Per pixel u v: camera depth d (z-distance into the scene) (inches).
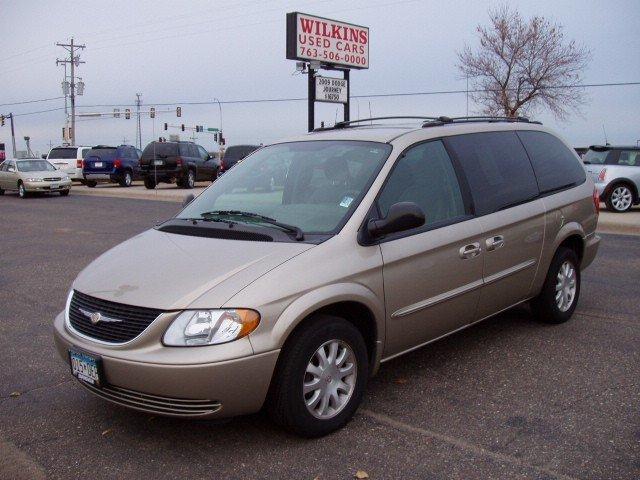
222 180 211.9
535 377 193.9
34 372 205.8
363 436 158.2
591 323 247.8
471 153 207.0
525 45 1603.1
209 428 163.6
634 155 677.3
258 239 165.3
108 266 167.8
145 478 141.3
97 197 1018.1
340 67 1029.8
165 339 141.9
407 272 173.8
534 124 247.9
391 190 178.1
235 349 140.3
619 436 156.0
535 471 140.6
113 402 150.0
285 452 150.8
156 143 1151.0
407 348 182.2
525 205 217.9
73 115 2343.8
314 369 154.5
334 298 154.6
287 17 954.7
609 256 396.2
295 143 209.3
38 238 514.3
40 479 141.5
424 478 138.7
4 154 2154.3
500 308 214.8
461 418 167.3
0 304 293.9
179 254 163.5
